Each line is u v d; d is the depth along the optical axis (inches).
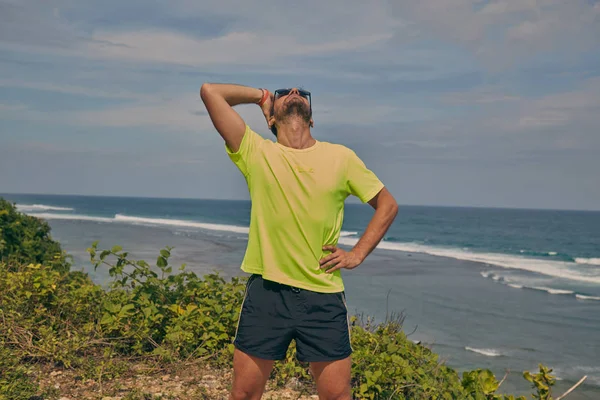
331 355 111.3
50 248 422.3
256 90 121.9
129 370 191.2
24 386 158.4
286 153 112.3
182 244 1562.5
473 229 3742.6
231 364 201.0
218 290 235.6
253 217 115.3
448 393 184.2
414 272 1214.9
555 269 1440.7
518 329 674.2
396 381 188.7
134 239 1678.2
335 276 114.3
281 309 111.4
